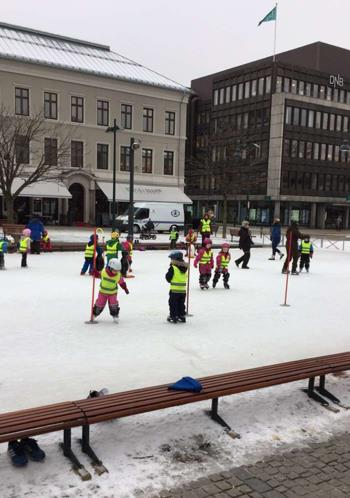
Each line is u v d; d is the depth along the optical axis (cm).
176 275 873
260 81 6253
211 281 1425
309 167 6362
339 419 508
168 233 3831
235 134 4984
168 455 421
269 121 6156
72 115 4247
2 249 1522
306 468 411
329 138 6506
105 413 404
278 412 516
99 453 419
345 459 429
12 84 3912
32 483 373
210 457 422
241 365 652
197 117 7262
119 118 4488
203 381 490
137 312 962
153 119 4694
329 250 2847
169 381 581
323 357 593
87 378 582
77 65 4253
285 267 1659
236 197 6494
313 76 6350
